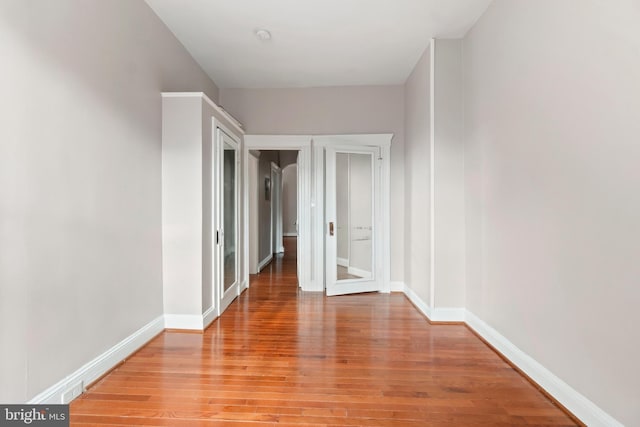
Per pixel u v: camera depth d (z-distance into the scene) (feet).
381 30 10.56
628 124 4.88
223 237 12.06
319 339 9.55
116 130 7.79
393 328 10.52
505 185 8.35
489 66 9.14
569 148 6.09
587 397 5.68
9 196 5.13
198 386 6.95
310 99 15.47
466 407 6.28
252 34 10.84
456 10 9.44
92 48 6.94
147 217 9.21
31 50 5.48
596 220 5.48
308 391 6.79
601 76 5.35
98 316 7.17
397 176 15.23
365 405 6.31
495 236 8.89
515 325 7.91
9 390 5.15
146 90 9.13
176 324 10.15
